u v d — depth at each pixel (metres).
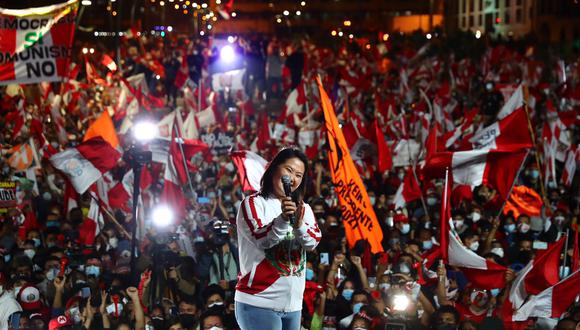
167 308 10.45
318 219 14.10
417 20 90.44
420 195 14.39
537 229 14.71
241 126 23.58
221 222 9.41
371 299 10.44
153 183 16.64
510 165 13.09
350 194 10.82
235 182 16.72
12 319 10.34
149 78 34.62
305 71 35.28
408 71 37.97
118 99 26.09
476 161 13.32
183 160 13.16
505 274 10.23
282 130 22.30
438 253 10.95
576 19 76.31
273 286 5.86
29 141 17.33
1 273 11.26
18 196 15.20
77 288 11.16
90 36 62.75
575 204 16.27
